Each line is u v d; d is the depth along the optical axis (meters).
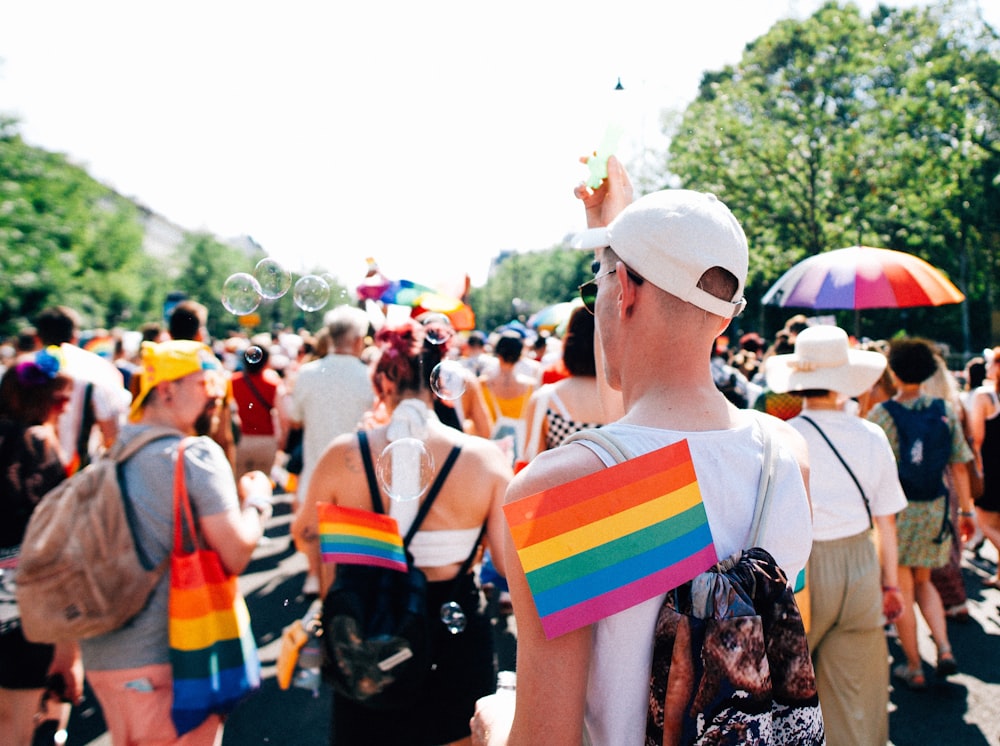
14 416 2.70
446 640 2.10
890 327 30.75
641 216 0.99
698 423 0.99
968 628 4.43
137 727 2.04
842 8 23.25
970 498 4.21
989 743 3.20
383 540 1.99
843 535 2.49
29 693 2.57
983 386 4.65
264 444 5.73
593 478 0.87
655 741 0.85
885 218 20.16
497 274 60.78
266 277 3.30
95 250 25.69
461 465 2.14
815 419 2.61
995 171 18.52
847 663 2.48
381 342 2.31
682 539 0.89
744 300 1.03
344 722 2.04
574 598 0.85
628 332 1.02
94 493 1.98
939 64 19.67
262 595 5.01
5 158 19.69
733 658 0.83
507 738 0.93
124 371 6.60
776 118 21.80
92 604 1.93
